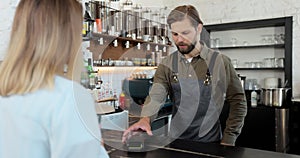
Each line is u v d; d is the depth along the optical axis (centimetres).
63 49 78
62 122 70
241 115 172
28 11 76
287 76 407
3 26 153
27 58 74
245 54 455
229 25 450
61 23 77
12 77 74
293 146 372
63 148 70
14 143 73
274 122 371
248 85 436
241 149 134
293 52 407
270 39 427
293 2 405
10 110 73
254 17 436
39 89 72
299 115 368
